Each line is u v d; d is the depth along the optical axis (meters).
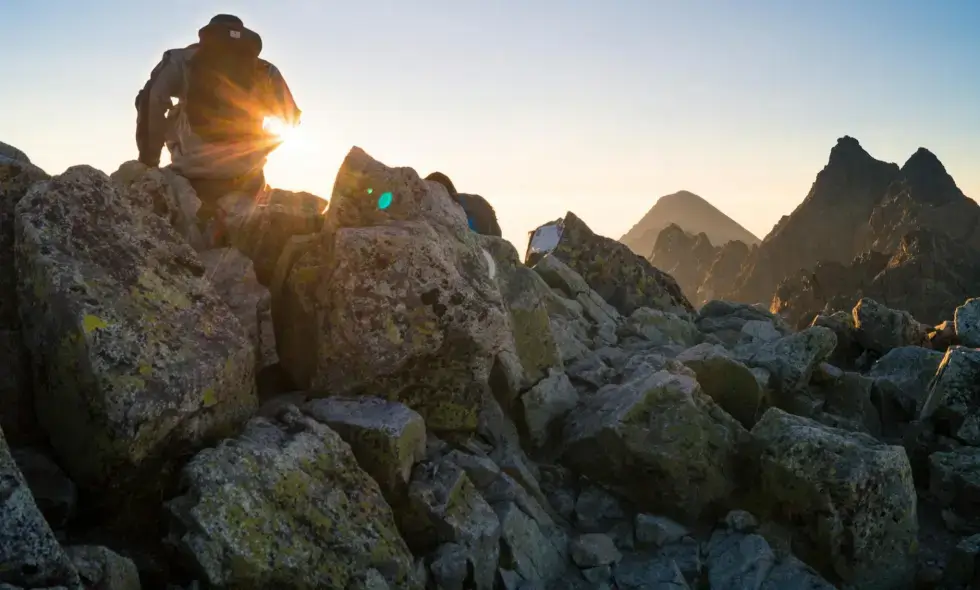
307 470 2.72
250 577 2.38
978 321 5.61
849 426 4.67
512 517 3.28
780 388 4.77
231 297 3.61
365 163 3.73
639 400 3.72
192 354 2.69
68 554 2.17
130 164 3.98
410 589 2.74
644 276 6.94
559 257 6.86
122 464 2.48
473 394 3.61
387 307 3.34
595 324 5.67
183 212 3.89
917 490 4.31
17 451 2.57
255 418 2.94
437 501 3.08
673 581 3.29
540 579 3.23
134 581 2.29
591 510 3.71
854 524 3.45
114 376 2.44
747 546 3.43
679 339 5.96
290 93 4.38
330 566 2.55
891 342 5.92
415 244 3.42
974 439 4.25
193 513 2.38
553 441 4.08
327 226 3.66
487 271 3.86
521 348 4.23
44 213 2.68
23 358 2.65
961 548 3.52
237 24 4.12
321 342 3.37
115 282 2.64
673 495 3.66
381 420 3.14
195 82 4.09
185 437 2.62
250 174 4.27
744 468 3.74
